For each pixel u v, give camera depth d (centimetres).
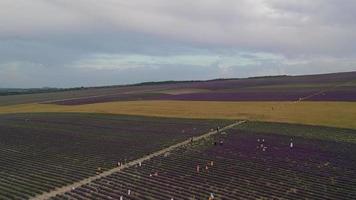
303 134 9450
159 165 7506
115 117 13038
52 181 6862
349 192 5884
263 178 6594
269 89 17575
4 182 6881
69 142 9694
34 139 10169
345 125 10288
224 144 8756
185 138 9506
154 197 5981
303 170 6875
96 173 7231
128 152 8512
